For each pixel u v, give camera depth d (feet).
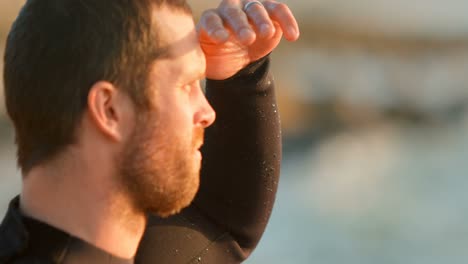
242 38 20.22
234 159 23.72
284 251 92.02
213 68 22.36
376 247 96.89
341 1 232.73
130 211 19.22
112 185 18.98
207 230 23.66
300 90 173.37
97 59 18.51
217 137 23.75
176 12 19.49
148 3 18.99
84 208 18.88
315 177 124.98
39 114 18.58
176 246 23.03
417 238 100.58
